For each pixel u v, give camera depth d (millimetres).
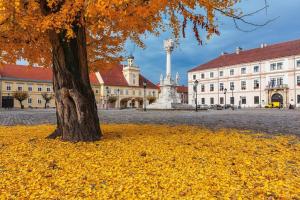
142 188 4008
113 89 83750
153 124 13977
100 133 8344
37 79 72562
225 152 6312
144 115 25375
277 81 63312
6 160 5680
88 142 7609
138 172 4789
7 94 67375
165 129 10945
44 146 7094
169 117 21438
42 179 4477
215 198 3646
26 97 66125
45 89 74062
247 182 4258
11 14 6367
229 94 73312
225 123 14805
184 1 6234
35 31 8047
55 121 17672
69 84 7855
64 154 6176
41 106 73188
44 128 11820
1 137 8828
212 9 6332
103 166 5191
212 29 6773
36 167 5180
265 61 65375
